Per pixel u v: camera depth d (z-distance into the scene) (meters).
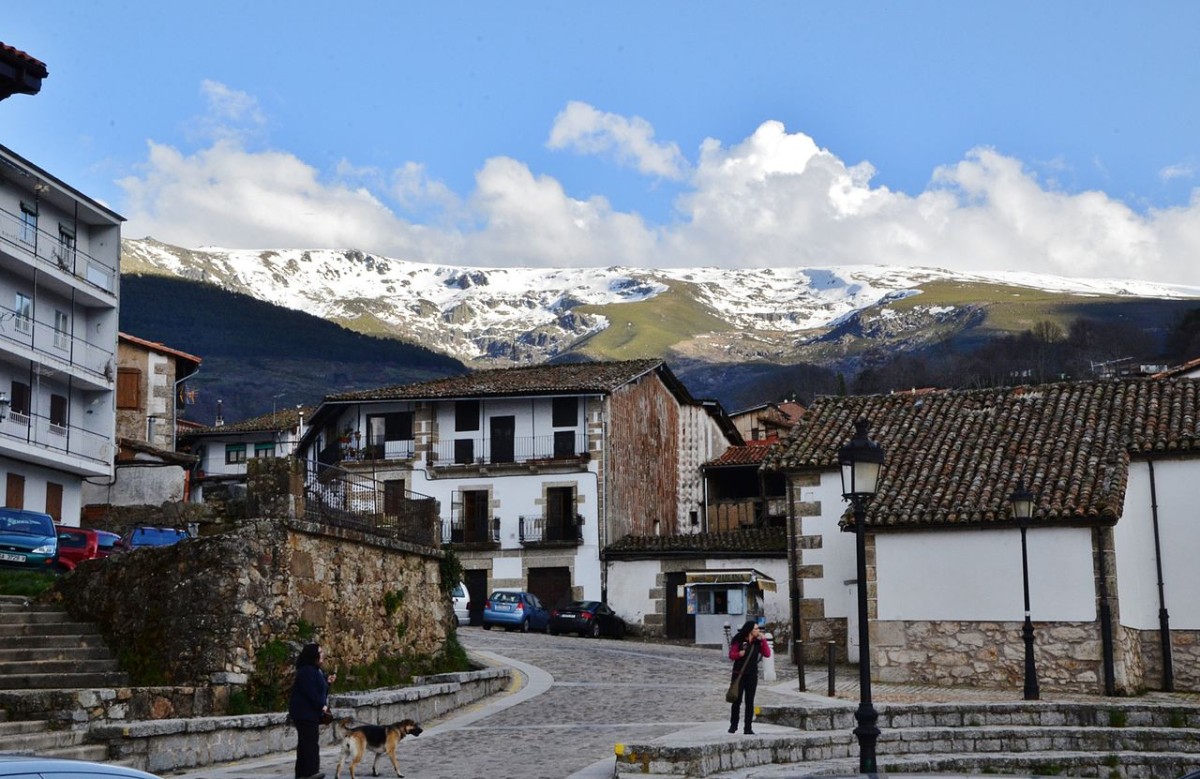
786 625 52.91
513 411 60.59
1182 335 151.12
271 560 23.42
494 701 27.47
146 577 23.08
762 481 65.00
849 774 19.31
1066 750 23.22
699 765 18.42
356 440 62.47
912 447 33.31
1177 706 24.14
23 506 48.31
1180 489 30.27
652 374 66.06
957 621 29.48
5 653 21.81
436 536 31.30
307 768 17.36
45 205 49.50
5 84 24.41
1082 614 28.42
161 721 18.58
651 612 56.53
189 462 57.81
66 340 50.31
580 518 58.59
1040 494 29.45
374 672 26.72
